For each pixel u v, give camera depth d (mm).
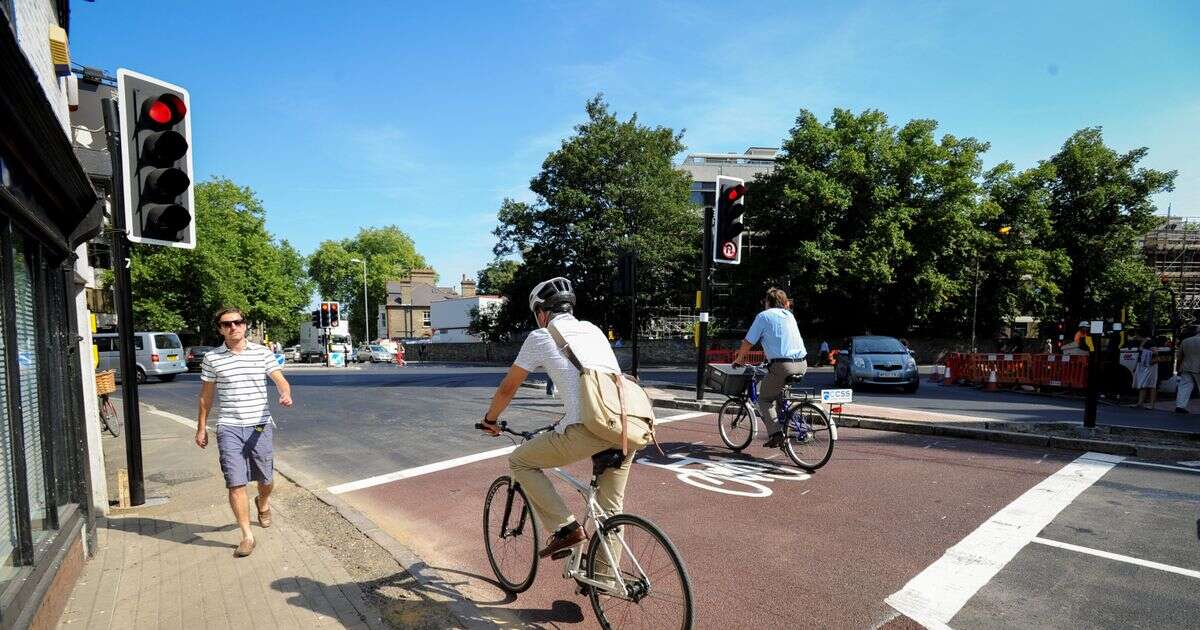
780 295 6879
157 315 37375
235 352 4527
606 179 33719
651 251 32094
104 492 5316
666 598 2805
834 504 5324
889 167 28844
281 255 50656
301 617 3371
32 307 3539
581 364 2998
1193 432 7574
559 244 34312
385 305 76000
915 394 14664
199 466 7414
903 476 6199
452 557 4465
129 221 5156
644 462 6992
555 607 3576
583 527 3299
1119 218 35156
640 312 34469
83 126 6672
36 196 3338
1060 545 4301
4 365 2980
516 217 36094
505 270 67250
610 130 33844
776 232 30422
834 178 28578
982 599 3541
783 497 5574
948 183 29484
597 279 33469
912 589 3684
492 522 3934
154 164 5199
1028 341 35500
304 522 5141
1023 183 33000
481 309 54281
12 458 2990
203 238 39219
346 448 8648
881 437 8375
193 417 12453
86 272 5242
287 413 12320
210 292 39031
